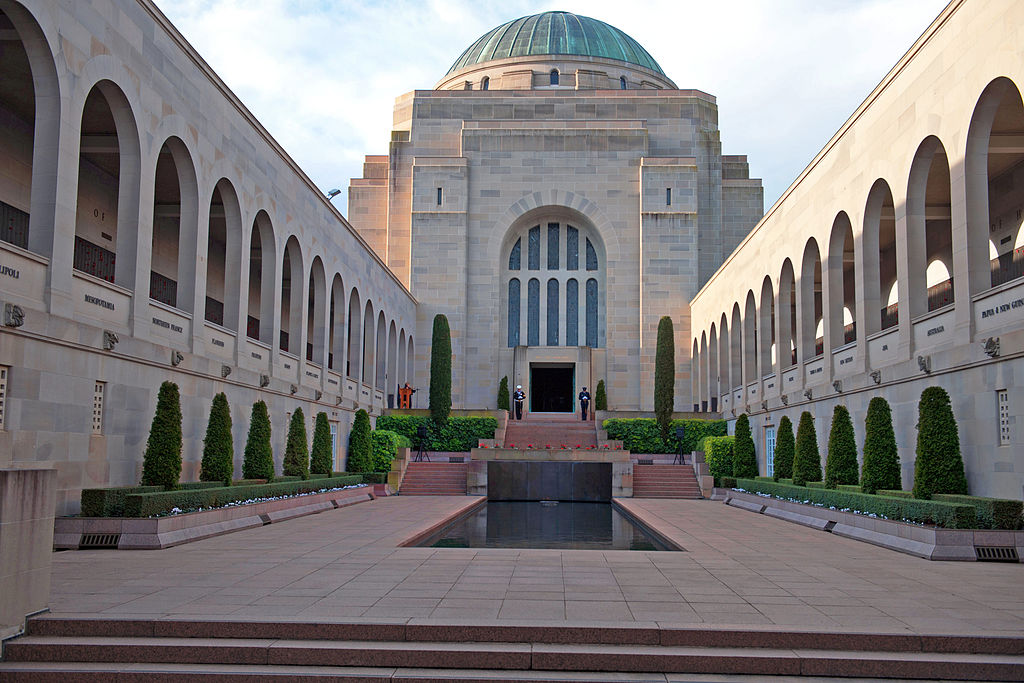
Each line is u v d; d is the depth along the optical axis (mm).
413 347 51656
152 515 15578
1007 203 26234
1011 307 16406
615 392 51750
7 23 16141
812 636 8820
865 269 24312
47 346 14961
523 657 8523
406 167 57031
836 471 22719
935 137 20016
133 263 18188
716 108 57531
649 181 52719
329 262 33188
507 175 53906
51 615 9305
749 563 13820
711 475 34031
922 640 8758
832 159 26875
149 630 9055
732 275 40812
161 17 19188
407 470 35156
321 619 9180
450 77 66562
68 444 15586
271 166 27000
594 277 54594
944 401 17562
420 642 8922
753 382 36656
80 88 15984
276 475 27031
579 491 33906
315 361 32656
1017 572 13031
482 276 53094
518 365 52156
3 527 8820
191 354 20703
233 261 24266
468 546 17688
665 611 9797
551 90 57219
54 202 15125
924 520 15891
